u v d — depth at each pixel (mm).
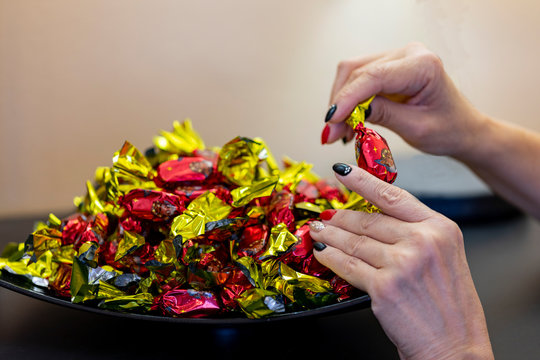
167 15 1126
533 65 1173
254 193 452
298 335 490
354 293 464
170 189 489
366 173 450
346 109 564
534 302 545
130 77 1146
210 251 443
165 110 1168
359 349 466
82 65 1129
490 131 699
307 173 616
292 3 1121
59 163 1167
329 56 1135
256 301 422
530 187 716
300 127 1193
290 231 474
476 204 830
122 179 493
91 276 442
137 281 449
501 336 488
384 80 584
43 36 1108
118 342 471
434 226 432
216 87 1166
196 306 433
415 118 656
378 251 431
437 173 918
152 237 478
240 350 463
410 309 424
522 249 691
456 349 427
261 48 1150
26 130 1146
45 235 483
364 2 1053
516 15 1145
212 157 528
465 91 875
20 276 476
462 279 437
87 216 534
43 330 490
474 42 1147
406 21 951
